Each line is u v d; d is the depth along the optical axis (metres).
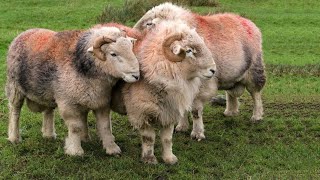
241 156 8.46
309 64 16.19
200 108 9.27
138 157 8.34
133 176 7.59
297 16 23.94
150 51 7.59
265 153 8.59
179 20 8.13
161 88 7.49
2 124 10.00
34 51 8.14
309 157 8.43
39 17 22.58
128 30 8.26
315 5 26.70
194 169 7.95
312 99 12.47
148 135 7.95
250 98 12.61
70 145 8.25
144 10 21.77
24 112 10.68
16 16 22.59
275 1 27.36
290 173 7.80
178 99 7.61
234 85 10.38
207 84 9.19
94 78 7.64
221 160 8.27
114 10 21.92
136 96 7.68
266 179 7.49
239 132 9.80
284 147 8.89
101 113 8.27
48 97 8.12
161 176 7.65
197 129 9.38
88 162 8.05
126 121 10.36
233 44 9.64
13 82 8.49
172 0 23.50
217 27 9.55
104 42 7.39
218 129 10.05
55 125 9.98
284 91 13.16
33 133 9.43
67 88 7.76
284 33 21.08
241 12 24.19
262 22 22.84
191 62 7.39
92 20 22.08
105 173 7.64
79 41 7.78
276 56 17.61
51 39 8.16
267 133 9.80
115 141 9.22
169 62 7.43
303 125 10.23
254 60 10.23
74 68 7.72
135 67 7.36
